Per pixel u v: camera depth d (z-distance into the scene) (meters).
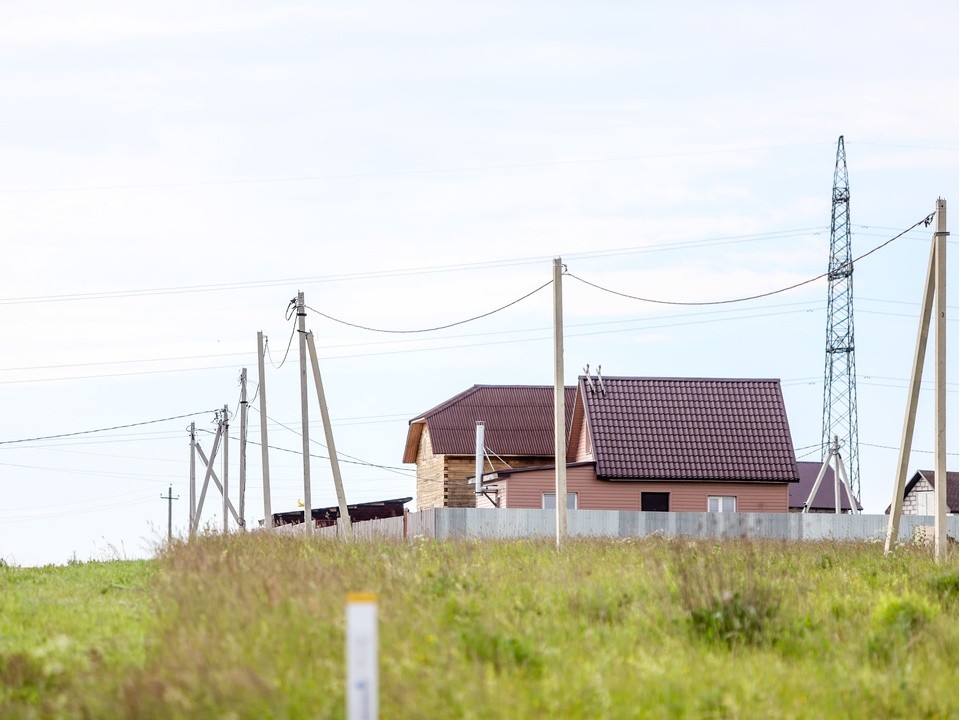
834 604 47.25
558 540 83.25
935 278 77.31
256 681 28.72
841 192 186.25
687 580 45.69
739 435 152.12
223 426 181.75
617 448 148.38
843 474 164.75
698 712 30.77
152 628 40.12
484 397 176.75
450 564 54.38
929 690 34.56
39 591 58.16
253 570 47.97
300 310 122.88
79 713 29.12
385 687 29.67
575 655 36.06
